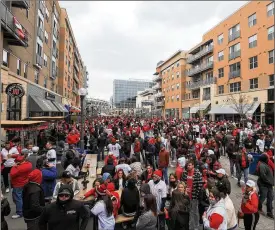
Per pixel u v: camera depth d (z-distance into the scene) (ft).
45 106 80.18
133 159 29.17
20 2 61.05
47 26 102.63
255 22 112.47
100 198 17.42
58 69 139.13
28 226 16.48
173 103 223.71
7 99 56.75
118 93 561.02
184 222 16.87
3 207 15.44
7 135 47.62
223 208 14.24
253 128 72.23
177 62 215.92
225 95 132.67
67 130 68.54
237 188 32.53
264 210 25.81
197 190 20.74
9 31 52.08
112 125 86.58
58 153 39.65
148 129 74.74
